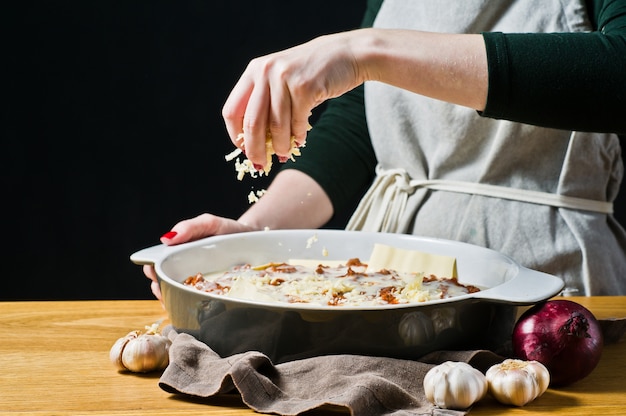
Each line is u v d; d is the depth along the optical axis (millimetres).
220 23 2602
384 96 1593
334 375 939
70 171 2648
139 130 2639
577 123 1074
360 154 1749
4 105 2605
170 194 2674
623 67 1047
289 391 936
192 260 1280
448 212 1512
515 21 1466
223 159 2662
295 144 1093
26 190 2648
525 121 1085
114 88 2615
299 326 962
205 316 1012
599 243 1455
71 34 2582
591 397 958
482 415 904
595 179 1479
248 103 1037
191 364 974
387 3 1666
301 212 1661
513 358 1025
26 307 1319
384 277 1192
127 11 2576
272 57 1039
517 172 1481
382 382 905
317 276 1183
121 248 2693
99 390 964
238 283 1076
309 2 2611
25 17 2566
